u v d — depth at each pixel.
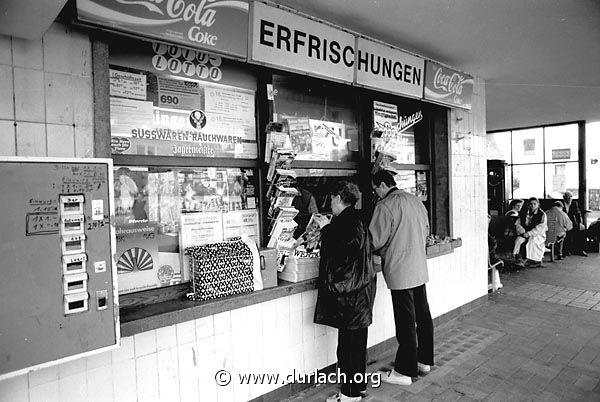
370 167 4.23
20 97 2.10
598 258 9.43
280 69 3.15
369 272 3.05
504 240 8.33
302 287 3.21
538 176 11.59
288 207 3.30
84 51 2.29
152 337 2.54
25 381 2.12
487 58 4.73
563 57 4.77
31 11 1.73
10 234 1.72
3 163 1.71
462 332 4.64
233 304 2.75
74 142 2.25
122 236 2.64
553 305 5.68
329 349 3.57
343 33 3.54
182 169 2.91
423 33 3.86
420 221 3.43
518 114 9.25
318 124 3.88
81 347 1.88
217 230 3.07
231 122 3.17
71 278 1.85
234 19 2.77
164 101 2.84
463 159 5.39
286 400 3.21
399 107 4.68
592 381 3.46
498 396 3.23
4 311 1.71
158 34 2.40
